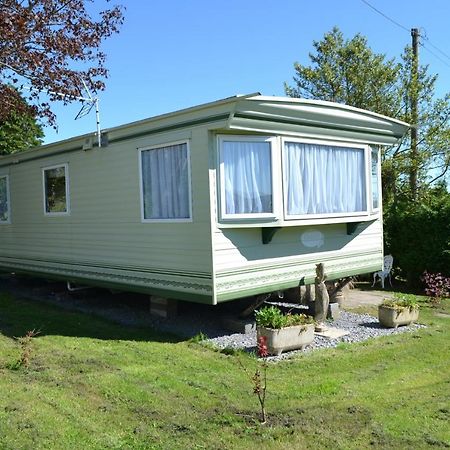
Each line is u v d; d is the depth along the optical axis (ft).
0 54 27.25
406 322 24.70
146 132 24.06
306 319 20.99
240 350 20.04
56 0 30.30
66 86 30.09
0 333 22.76
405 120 50.16
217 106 20.68
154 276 24.18
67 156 29.50
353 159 26.66
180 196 22.70
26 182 33.53
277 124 22.34
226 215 21.49
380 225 29.58
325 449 12.26
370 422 13.67
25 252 34.09
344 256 27.32
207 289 21.57
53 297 31.99
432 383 16.83
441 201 35.94
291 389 16.07
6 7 27.07
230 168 21.67
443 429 13.33
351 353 20.08
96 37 31.76
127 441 12.51
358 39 53.62
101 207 27.20
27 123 57.52
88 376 16.93
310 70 54.70
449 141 50.44
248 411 14.30
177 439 12.66
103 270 27.37
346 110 25.34
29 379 16.57
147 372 17.47
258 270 22.99
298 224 23.49
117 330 23.44
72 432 12.93
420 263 36.29
